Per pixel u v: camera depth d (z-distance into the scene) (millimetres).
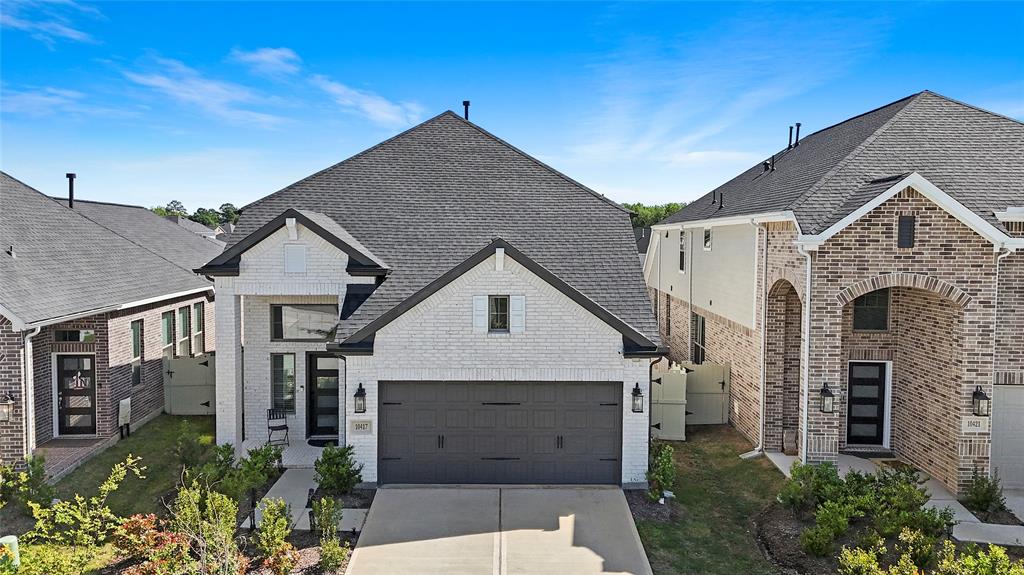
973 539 11734
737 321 18672
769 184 20062
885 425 16453
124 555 10828
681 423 17828
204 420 19859
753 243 17266
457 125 19344
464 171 18031
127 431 18109
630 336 13625
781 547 11453
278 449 14766
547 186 17797
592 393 13961
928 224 13586
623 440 13930
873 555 9500
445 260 15422
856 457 16047
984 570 8703
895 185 13391
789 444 16281
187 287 21969
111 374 17406
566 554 11008
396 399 13906
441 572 10367
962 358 13609
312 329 16922
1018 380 14273
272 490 13742
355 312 14180
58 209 20656
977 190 14609
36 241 17688
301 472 14844
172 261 25250
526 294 13680
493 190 17562
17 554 9656
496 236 16141
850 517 11727
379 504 12930
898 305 15922
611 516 12516
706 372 19375
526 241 16047
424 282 14836
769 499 13711
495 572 10406
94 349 17188
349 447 13734
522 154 18672
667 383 17828
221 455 13758
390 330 13711
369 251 15516
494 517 12383
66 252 18266
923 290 14938
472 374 13781
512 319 13727
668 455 13633
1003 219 13914
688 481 14883
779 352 16281
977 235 13461
